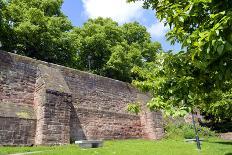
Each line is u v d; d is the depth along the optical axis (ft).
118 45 112.37
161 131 74.79
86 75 67.82
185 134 76.54
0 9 83.46
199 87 16.92
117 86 74.74
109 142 57.77
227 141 69.15
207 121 98.68
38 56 91.91
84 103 64.18
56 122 51.08
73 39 105.91
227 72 12.40
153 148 47.93
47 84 53.21
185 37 15.07
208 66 12.94
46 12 104.32
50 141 48.85
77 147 46.98
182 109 16.28
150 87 19.56
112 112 69.00
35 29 87.25
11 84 52.31
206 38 10.94
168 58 17.08
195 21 14.17
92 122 63.00
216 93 19.76
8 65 53.31
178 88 16.70
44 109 50.19
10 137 45.65
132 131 72.43
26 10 93.81
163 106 17.49
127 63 110.83
